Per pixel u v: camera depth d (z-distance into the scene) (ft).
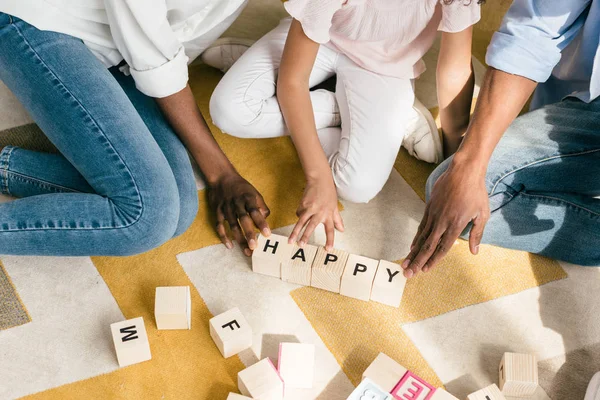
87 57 4.37
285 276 4.79
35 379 4.21
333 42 5.34
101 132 4.20
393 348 4.48
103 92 4.28
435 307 4.72
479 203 4.29
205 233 5.08
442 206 4.32
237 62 5.42
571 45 4.87
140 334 4.25
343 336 4.52
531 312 4.73
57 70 4.22
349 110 5.24
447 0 4.47
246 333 4.29
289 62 4.71
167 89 4.48
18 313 4.51
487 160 4.41
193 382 4.24
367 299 4.73
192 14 4.75
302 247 4.78
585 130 4.70
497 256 5.06
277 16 7.08
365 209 5.32
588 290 4.89
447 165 4.79
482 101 4.53
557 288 4.89
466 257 5.02
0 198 5.09
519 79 4.47
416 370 4.38
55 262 4.80
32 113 4.41
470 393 4.29
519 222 4.87
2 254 4.51
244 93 5.18
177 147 4.85
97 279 4.74
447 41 4.80
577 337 4.61
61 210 4.25
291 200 5.35
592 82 4.48
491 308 4.74
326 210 4.75
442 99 5.21
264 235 4.75
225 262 4.91
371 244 5.08
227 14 5.04
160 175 4.31
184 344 4.42
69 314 4.54
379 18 4.90
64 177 4.89
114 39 4.28
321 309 4.67
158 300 4.42
